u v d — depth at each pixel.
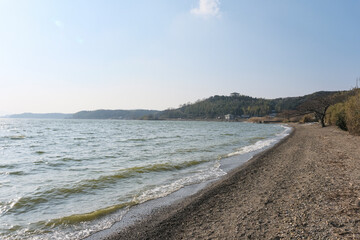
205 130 53.12
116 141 27.38
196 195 8.08
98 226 5.88
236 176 10.34
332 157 13.02
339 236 4.48
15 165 13.52
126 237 5.27
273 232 4.91
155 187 9.11
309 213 5.69
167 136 34.41
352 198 6.43
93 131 48.47
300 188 7.79
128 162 14.02
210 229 5.38
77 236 5.38
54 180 10.04
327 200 6.45
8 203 7.37
